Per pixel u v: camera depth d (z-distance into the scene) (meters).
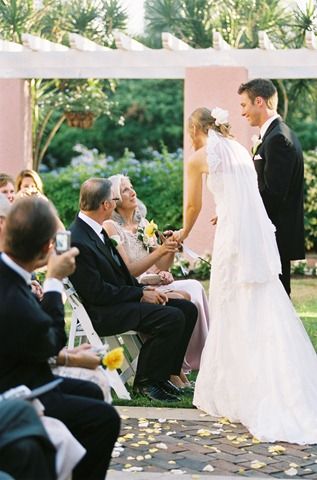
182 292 6.82
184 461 4.88
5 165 11.47
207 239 11.19
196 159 6.12
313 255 14.79
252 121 6.53
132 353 6.65
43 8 13.34
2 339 3.56
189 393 6.40
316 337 8.31
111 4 13.71
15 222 3.62
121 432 5.41
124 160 17.52
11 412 3.03
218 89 10.78
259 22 13.11
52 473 3.07
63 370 4.14
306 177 14.65
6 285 3.61
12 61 10.61
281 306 5.77
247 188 5.85
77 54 10.53
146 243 6.69
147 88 20.03
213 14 13.57
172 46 10.22
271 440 5.32
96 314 6.12
